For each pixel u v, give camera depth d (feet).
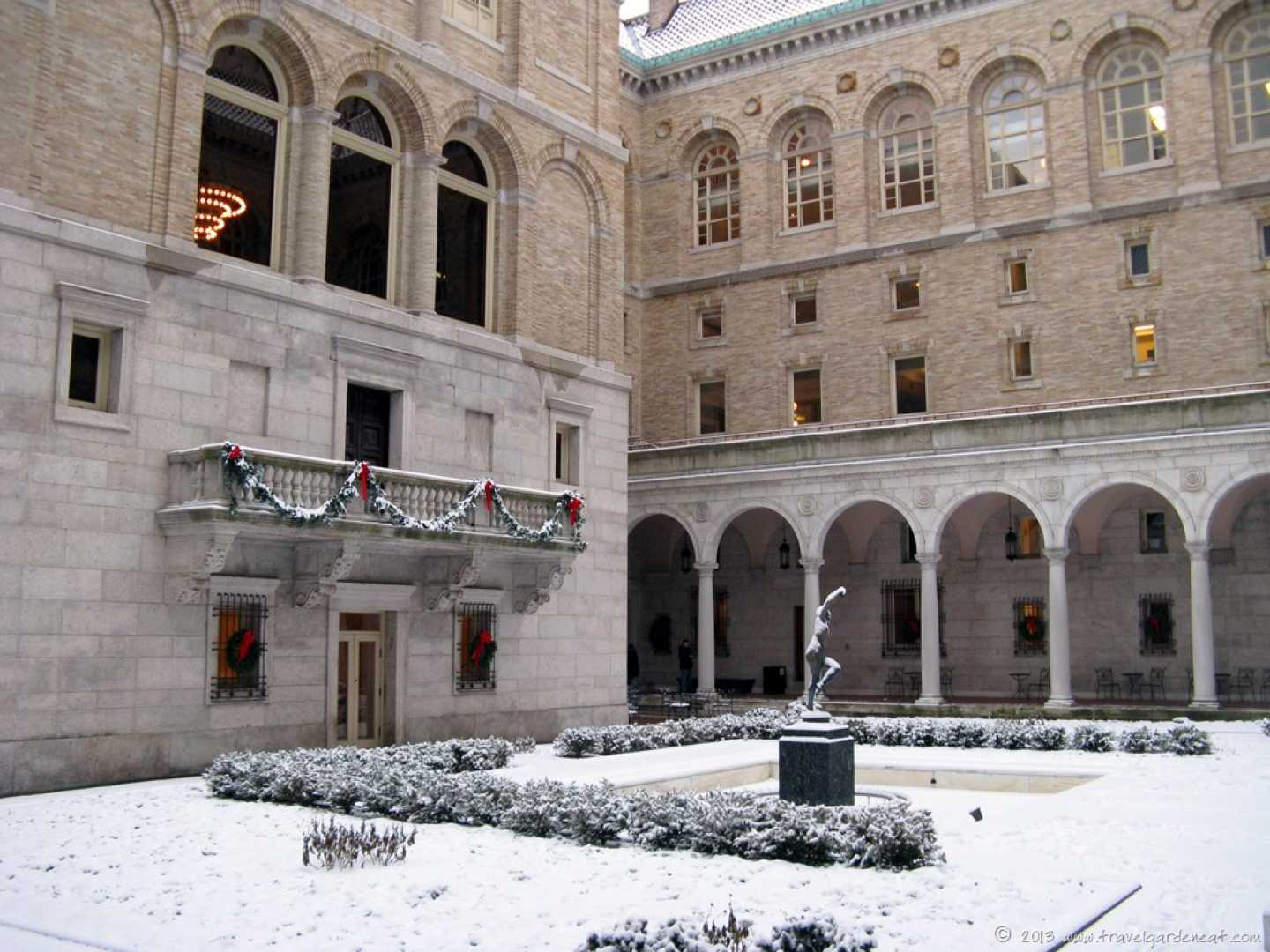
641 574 165.99
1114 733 87.71
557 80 108.06
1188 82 137.59
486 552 88.74
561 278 106.73
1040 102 146.92
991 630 140.15
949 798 66.13
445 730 90.74
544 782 55.21
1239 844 47.91
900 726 92.48
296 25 83.97
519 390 99.81
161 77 75.77
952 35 151.74
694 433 167.12
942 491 125.59
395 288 92.48
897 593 146.92
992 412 144.87
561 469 105.50
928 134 154.51
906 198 155.43
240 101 82.28
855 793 64.75
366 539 78.95
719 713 128.98
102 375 71.92
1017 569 139.23
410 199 93.61
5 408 66.23
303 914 36.35
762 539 156.76
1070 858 44.93
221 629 75.66
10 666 65.31
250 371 79.30
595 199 111.24
